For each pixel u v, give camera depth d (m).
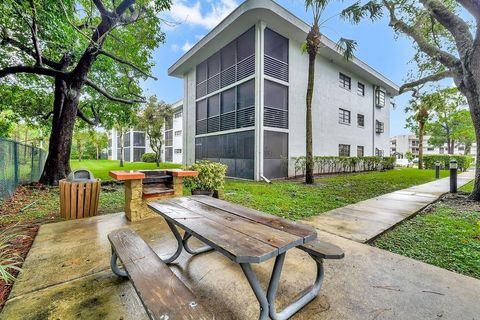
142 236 2.96
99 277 1.99
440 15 5.53
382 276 2.02
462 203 5.15
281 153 10.65
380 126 17.78
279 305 1.63
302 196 5.95
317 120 12.38
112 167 17.98
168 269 1.47
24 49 5.82
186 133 15.34
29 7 4.26
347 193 6.43
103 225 3.39
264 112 9.91
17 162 6.28
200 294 1.77
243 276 2.03
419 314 1.54
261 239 1.38
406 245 2.79
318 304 1.63
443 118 19.62
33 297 1.70
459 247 2.70
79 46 7.43
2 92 9.33
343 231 3.20
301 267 2.19
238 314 1.54
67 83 7.21
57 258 2.33
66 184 3.71
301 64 11.52
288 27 9.96
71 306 1.60
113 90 10.37
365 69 14.63
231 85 11.16
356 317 1.51
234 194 6.21
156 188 4.10
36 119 11.34
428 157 18.67
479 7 4.64
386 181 9.18
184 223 1.69
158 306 1.12
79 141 31.62
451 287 1.85
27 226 3.39
